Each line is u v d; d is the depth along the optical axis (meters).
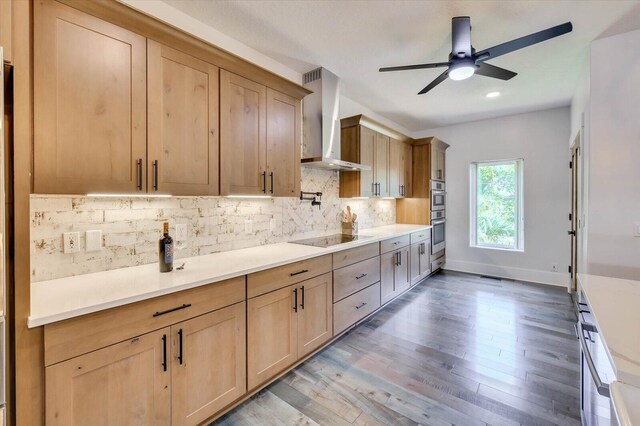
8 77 1.12
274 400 1.93
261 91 2.32
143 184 1.66
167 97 1.76
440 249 5.11
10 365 1.10
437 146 4.95
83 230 1.71
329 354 2.50
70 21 1.40
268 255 2.29
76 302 1.27
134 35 1.62
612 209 2.44
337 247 2.67
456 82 3.34
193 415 1.60
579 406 1.86
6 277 1.10
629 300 1.35
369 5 2.04
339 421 1.75
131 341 1.37
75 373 1.22
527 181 4.56
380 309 3.47
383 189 4.04
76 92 1.42
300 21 2.23
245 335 1.88
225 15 2.16
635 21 2.22
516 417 1.77
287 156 2.55
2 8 1.09
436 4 2.03
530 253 4.57
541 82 3.33
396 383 2.11
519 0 1.98
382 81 3.32
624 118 2.40
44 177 1.33
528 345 2.63
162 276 1.68
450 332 2.89
